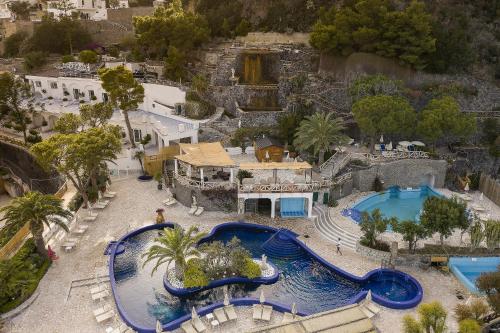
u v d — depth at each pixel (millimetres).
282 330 23594
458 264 33469
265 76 64938
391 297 30562
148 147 55625
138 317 28406
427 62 58906
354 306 25797
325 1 70062
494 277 26203
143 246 36562
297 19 71500
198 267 31156
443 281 32062
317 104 56094
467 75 59906
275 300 30234
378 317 28109
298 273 33594
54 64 79312
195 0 84688
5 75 56875
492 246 33844
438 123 47062
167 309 29312
